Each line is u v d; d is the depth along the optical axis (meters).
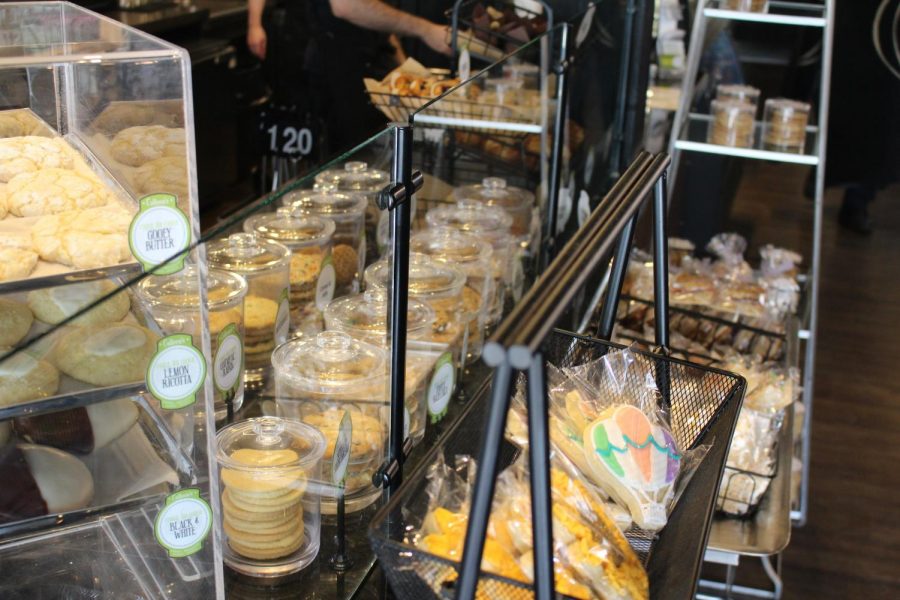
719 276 2.76
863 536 2.68
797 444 2.72
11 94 1.10
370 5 2.51
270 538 1.09
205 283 0.97
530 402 0.73
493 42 2.39
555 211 2.15
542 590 0.77
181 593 1.05
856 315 4.20
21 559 0.96
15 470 0.93
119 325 0.93
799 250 4.58
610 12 2.40
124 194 1.04
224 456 1.07
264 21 2.91
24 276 0.92
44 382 0.90
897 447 3.19
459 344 1.49
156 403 0.97
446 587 0.87
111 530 0.98
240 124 4.31
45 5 1.31
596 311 2.37
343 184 1.34
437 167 1.54
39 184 1.03
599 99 2.45
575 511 1.02
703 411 1.31
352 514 1.19
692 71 2.72
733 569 2.28
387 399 1.21
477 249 1.58
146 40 1.08
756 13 2.59
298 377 1.15
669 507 1.15
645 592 1.00
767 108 2.76
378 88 2.38
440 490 0.99
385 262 1.30
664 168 1.28
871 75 4.79
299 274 1.34
